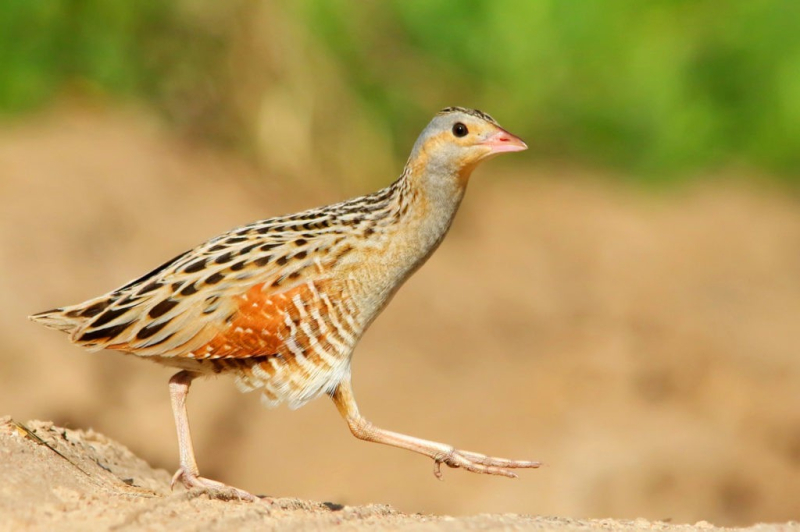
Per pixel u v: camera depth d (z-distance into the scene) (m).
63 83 19.78
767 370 18.02
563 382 17.14
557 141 23.22
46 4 19.39
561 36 22.94
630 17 23.47
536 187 22.50
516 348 17.94
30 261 16.36
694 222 21.97
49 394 15.10
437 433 15.97
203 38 19.98
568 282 19.77
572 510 15.16
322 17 20.50
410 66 21.42
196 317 8.98
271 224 9.48
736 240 21.38
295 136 20.17
